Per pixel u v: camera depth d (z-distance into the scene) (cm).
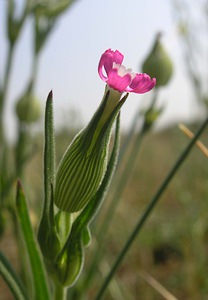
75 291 5
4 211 6
